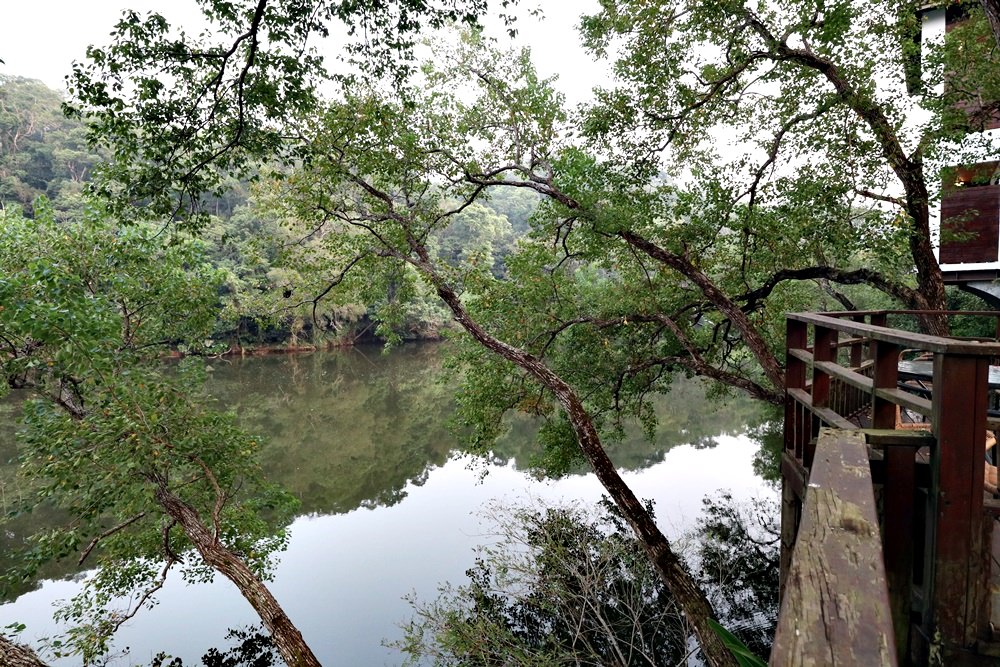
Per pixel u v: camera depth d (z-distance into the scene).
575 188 7.89
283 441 19.09
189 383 7.21
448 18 4.99
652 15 7.32
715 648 5.50
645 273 10.00
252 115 5.52
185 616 8.28
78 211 39.62
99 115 4.84
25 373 6.53
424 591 8.30
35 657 3.92
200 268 8.39
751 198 8.22
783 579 3.95
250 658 7.13
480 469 14.77
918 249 7.76
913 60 7.67
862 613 0.77
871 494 1.20
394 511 12.14
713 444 15.77
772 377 7.79
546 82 8.28
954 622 1.91
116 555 7.27
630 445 16.00
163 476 6.75
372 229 8.89
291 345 43.75
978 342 1.92
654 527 6.63
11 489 11.33
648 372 10.88
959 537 1.89
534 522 8.20
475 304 9.58
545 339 10.02
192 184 5.60
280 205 8.57
